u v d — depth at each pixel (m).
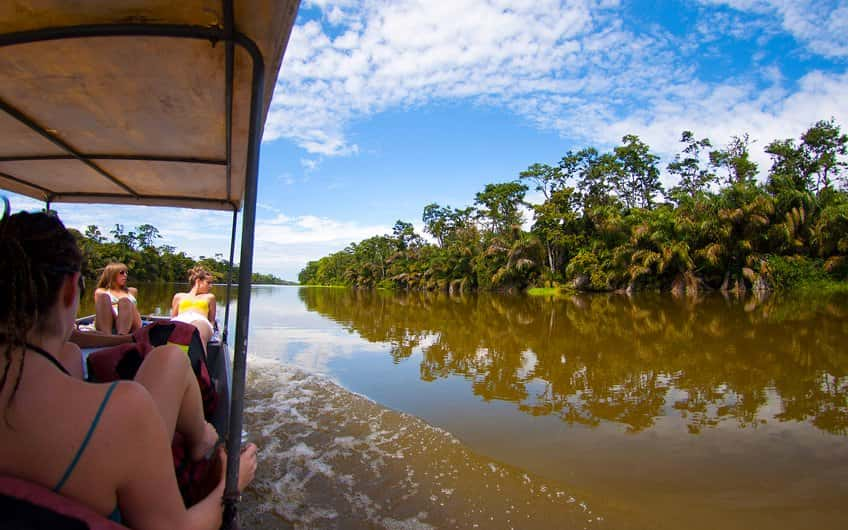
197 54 1.58
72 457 0.79
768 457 3.91
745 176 37.25
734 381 6.50
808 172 36.53
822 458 3.90
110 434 0.81
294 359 7.71
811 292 26.75
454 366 7.39
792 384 6.33
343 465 3.55
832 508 3.11
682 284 30.52
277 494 3.08
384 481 3.32
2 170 3.28
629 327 12.73
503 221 53.44
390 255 76.12
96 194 4.02
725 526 2.88
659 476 3.54
